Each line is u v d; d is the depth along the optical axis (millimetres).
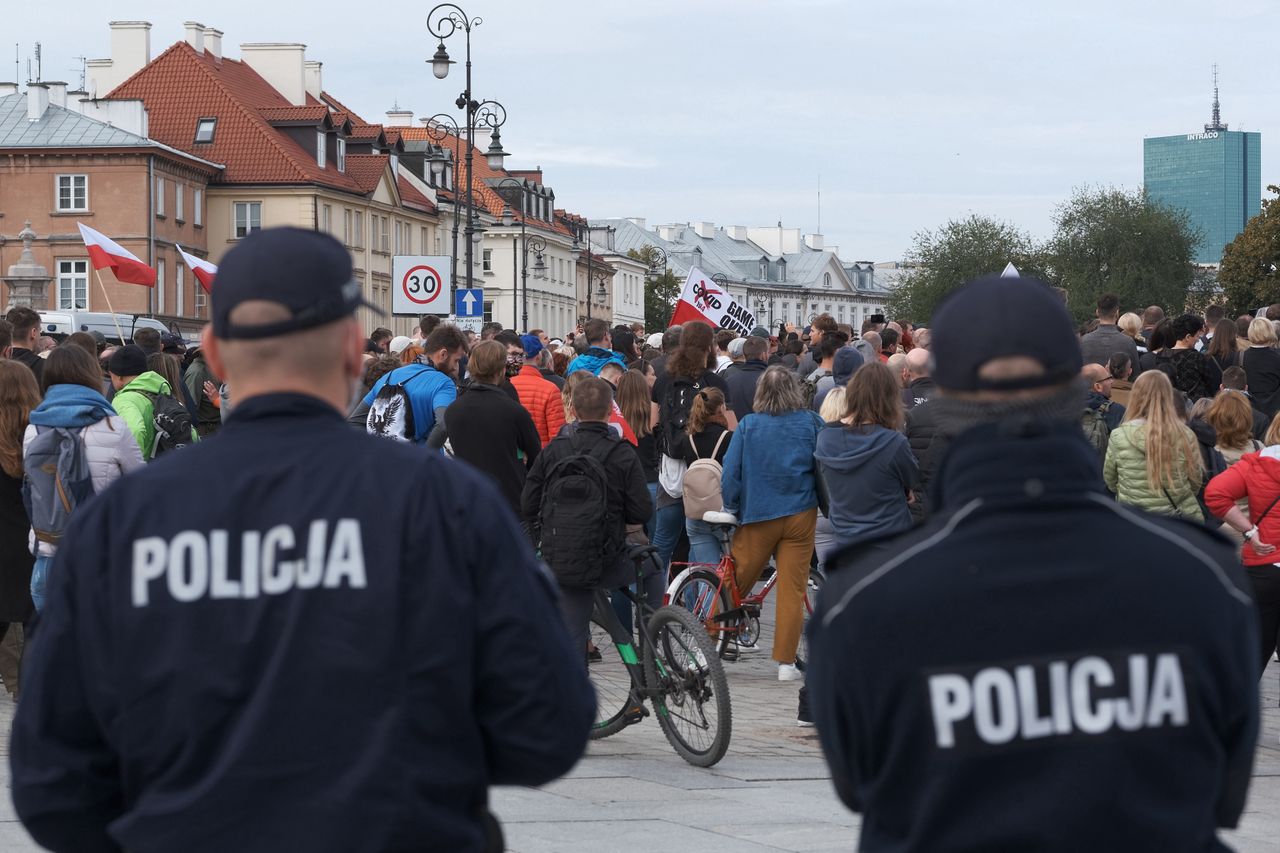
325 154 195375
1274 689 28406
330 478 6668
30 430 23703
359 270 199625
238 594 6516
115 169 167375
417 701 6504
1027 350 6059
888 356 45125
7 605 25266
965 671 5840
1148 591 5875
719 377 33406
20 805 6672
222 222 186125
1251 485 23438
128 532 6629
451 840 6543
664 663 22312
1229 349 38875
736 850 16328
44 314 86688
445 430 27984
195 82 191750
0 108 171875
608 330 42656
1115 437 24875
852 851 16281
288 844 6312
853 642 5961
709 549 29016
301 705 6402
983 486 6043
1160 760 5801
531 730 6723
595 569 22203
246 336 6766
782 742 23609
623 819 17875
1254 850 16703
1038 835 5719
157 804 6477
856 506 24344
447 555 6613
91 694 6641
